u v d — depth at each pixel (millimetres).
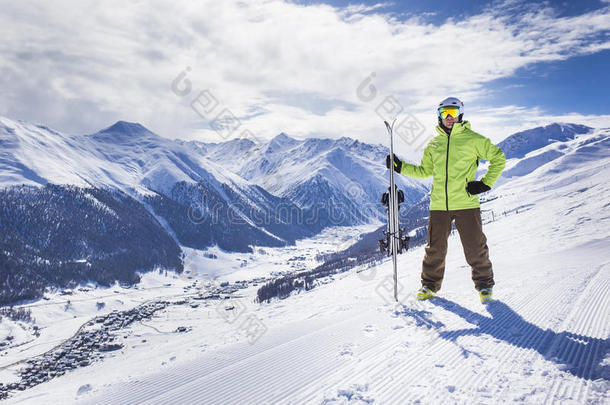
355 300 5000
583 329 2695
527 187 131125
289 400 1902
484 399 1744
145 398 2117
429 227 4008
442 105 3750
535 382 1895
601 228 23766
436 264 4000
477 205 3789
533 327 2820
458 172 3762
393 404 1757
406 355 2396
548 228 29250
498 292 4168
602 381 1842
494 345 2471
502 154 3574
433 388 1896
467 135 3729
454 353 2369
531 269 6195
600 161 134625
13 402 3014
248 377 2270
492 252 18125
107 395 2266
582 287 4109
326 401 1851
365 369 2219
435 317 3283
